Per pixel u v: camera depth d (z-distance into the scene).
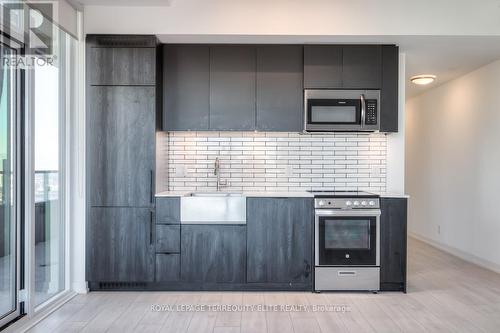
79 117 3.49
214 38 3.54
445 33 3.41
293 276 3.50
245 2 3.45
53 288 3.33
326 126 3.68
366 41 3.60
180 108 3.69
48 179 3.22
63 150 3.46
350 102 3.67
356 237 3.50
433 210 5.71
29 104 2.84
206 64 3.69
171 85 3.68
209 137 4.10
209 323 2.79
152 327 2.71
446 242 5.31
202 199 3.48
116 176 3.50
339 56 3.67
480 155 4.55
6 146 2.73
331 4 3.45
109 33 3.48
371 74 3.67
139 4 3.42
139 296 3.39
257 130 3.70
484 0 3.40
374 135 4.10
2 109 2.68
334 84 3.67
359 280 3.49
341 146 4.11
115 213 3.49
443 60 4.23
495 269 4.26
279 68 3.69
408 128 6.75
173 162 4.08
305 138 4.11
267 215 3.50
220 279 3.49
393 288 3.53
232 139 4.11
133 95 3.50
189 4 3.45
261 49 3.69
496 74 4.24
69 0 3.28
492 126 4.32
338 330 2.67
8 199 2.75
